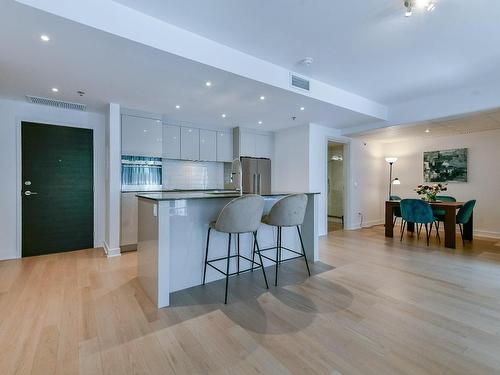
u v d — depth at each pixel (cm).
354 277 293
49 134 391
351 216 601
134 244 405
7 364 153
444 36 249
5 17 181
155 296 229
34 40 211
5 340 175
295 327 193
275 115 450
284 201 277
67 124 404
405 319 203
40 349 167
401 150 650
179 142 486
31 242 378
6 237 363
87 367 151
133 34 211
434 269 319
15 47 222
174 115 452
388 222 514
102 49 225
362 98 428
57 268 322
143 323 198
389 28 236
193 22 228
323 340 177
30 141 377
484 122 444
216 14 216
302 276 297
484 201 518
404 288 262
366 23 229
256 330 189
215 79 289
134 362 156
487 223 514
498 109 366
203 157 518
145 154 422
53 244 393
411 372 147
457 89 389
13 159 367
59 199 398
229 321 202
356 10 211
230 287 268
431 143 596
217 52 260
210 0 199
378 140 649
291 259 360
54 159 394
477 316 208
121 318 205
